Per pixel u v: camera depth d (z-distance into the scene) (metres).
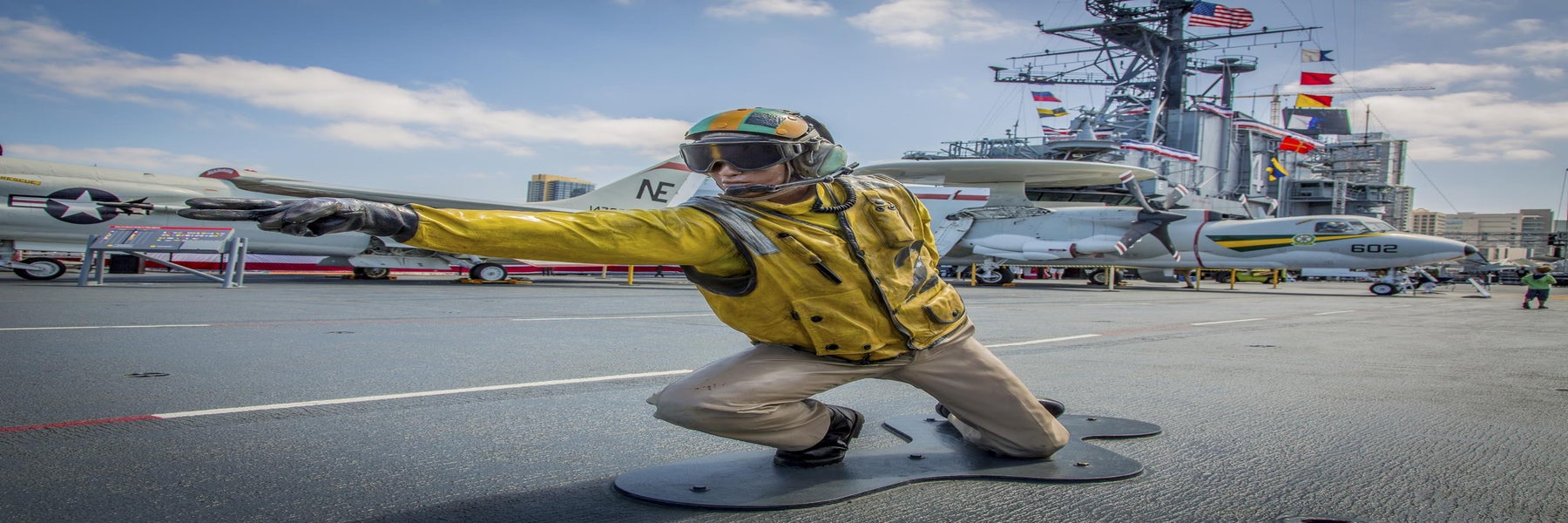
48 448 3.48
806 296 2.56
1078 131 58.91
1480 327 12.44
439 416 4.36
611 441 3.83
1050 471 3.20
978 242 30.95
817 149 2.57
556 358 6.81
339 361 6.37
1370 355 8.03
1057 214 29.73
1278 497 3.00
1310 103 59.28
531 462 3.43
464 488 3.03
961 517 2.70
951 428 3.96
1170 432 4.14
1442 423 4.48
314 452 3.54
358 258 22.61
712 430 2.68
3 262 18.08
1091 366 6.82
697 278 2.60
